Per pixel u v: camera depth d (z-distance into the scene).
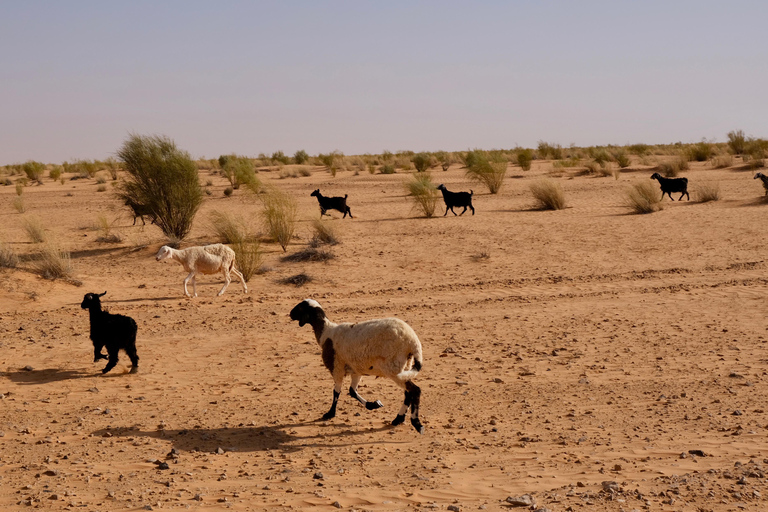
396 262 20.95
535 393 9.80
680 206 29.08
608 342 12.52
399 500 6.15
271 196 25.20
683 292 16.45
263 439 8.09
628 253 21.06
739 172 40.69
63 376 10.94
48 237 25.78
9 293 16.64
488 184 37.69
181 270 20.67
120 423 8.71
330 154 67.56
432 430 8.39
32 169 61.88
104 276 19.88
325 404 9.51
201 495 6.27
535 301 16.09
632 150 68.69
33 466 7.12
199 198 25.56
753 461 6.88
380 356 8.14
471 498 6.17
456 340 12.95
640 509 5.74
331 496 6.26
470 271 19.62
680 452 7.27
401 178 49.81
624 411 8.88
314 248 22.14
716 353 11.56
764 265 18.86
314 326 8.80
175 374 11.08
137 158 24.70
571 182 41.09
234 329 14.04
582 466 6.96
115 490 6.43
